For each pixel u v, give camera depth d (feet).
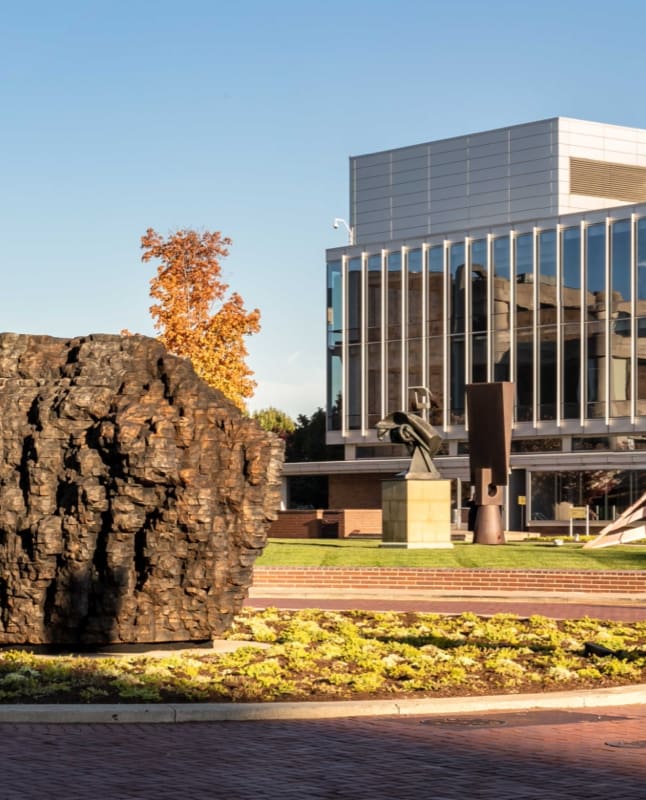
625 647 67.87
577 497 238.07
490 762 37.68
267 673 54.65
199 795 32.91
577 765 37.29
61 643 59.77
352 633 72.69
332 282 283.38
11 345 63.52
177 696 48.34
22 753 38.34
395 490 144.25
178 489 58.75
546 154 285.64
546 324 252.83
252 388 183.62
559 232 251.80
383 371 275.59
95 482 58.85
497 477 159.74
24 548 59.36
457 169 297.53
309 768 36.63
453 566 118.32
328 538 209.67
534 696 50.11
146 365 62.49
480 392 160.66
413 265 272.10
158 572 59.36
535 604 100.73
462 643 69.36
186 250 183.32
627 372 242.78
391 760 37.88
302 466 275.59
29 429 60.44
